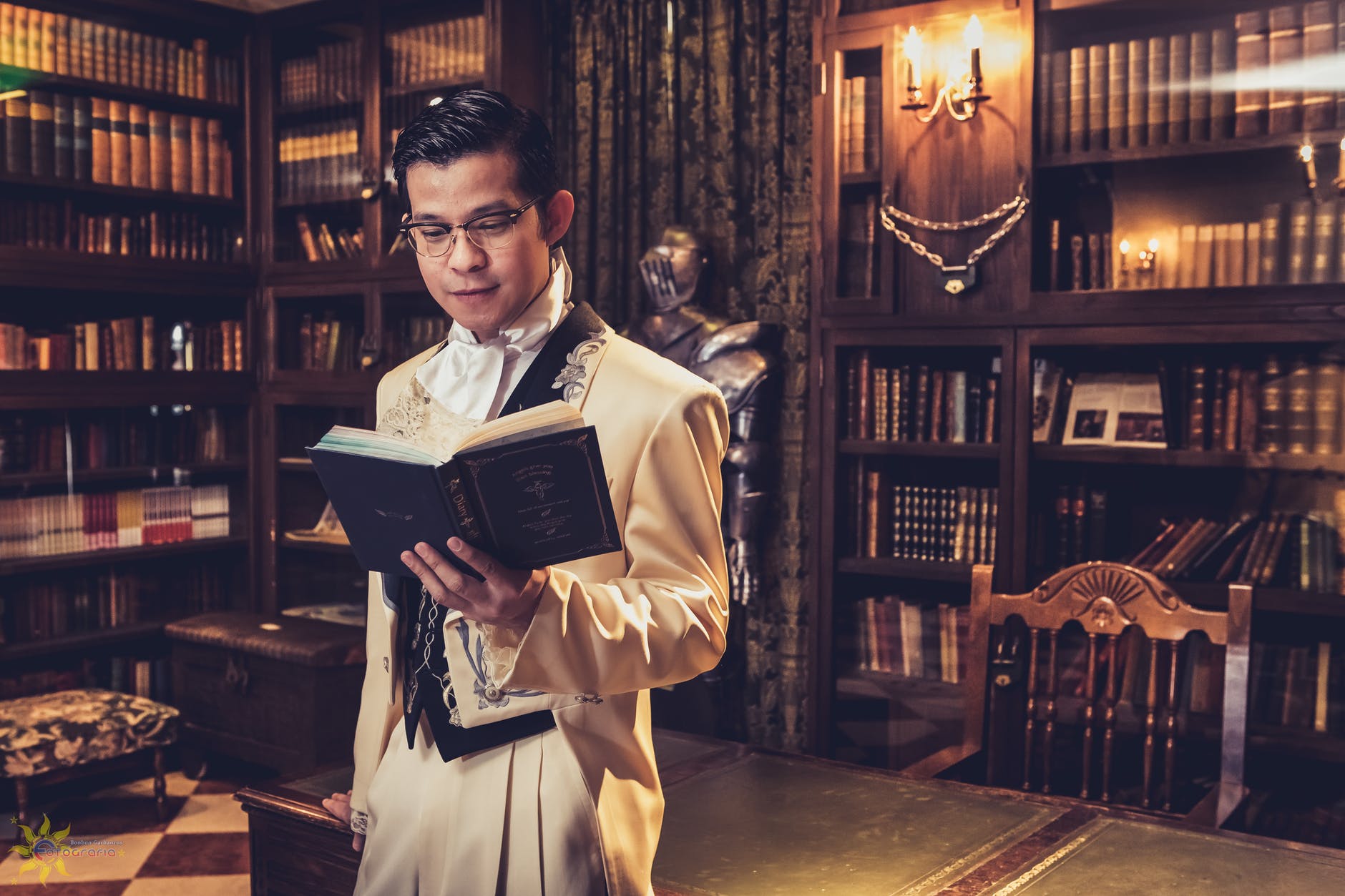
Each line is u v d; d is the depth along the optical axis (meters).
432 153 1.15
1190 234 2.80
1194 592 2.80
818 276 3.27
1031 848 1.58
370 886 1.29
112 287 4.16
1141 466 2.91
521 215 1.18
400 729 1.33
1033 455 3.00
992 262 3.00
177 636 4.27
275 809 1.75
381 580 1.34
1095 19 2.88
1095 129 2.88
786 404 3.61
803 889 1.46
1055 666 2.30
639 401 1.20
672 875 1.51
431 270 1.20
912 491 3.23
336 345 4.41
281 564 4.62
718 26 3.70
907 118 3.09
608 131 3.90
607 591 1.12
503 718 1.17
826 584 3.31
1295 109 2.65
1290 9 2.65
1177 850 1.57
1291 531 2.71
